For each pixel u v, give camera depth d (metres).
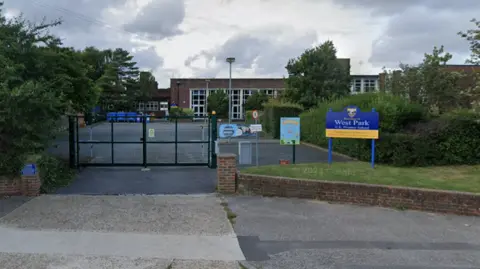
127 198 9.24
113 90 58.53
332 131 12.11
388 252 6.18
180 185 10.88
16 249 5.94
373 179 9.80
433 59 19.58
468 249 6.35
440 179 10.05
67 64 16.19
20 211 7.96
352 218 7.99
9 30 11.95
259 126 13.64
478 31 11.96
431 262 5.79
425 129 12.99
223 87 67.00
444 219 8.02
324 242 6.58
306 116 23.61
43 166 10.46
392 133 13.48
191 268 5.37
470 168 12.11
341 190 9.20
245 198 9.52
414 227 7.46
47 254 5.75
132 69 64.38
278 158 16.41
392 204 8.84
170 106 69.06
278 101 32.97
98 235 6.63
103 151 18.41
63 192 9.91
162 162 14.98
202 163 13.89
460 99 17.83
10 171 9.22
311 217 8.02
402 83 20.38
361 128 11.80
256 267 5.51
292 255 5.98
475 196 8.24
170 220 7.57
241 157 12.85
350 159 15.55
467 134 12.72
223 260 5.70
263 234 6.92
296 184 9.58
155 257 5.73
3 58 10.42
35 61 12.13
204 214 8.02
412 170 11.69
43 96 9.87
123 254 5.82
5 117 9.00
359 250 6.24
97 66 56.50
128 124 43.59
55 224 7.17
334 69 31.41
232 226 7.33
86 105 20.45
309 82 30.91
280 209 8.59
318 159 15.88
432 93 18.80
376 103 15.04
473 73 14.33
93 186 10.66
